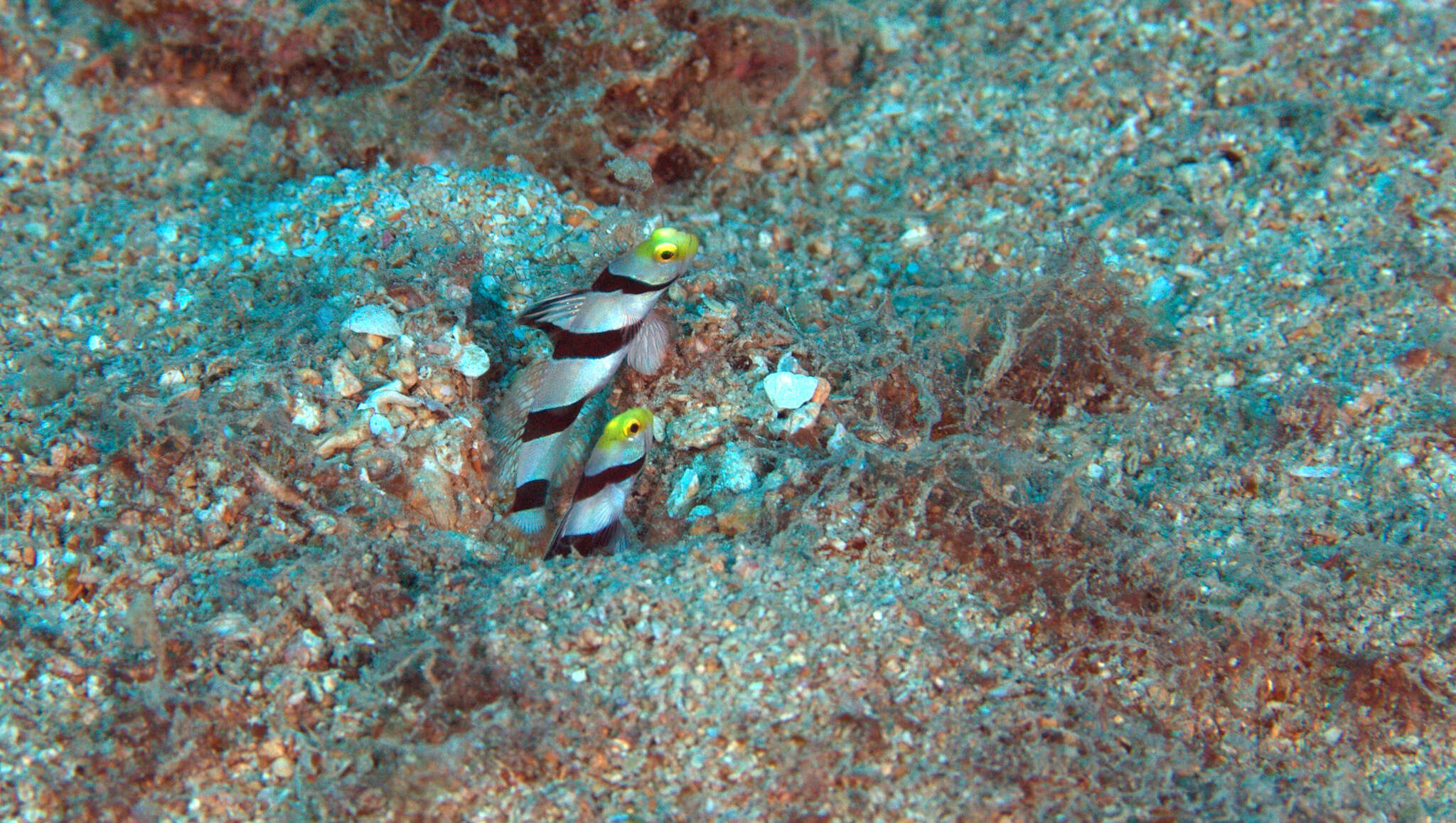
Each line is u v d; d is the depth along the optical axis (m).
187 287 0.34
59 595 0.29
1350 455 0.32
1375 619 0.30
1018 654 0.29
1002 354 0.32
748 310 0.34
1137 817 0.28
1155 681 0.29
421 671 0.28
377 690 0.28
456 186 0.35
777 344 0.33
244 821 0.28
